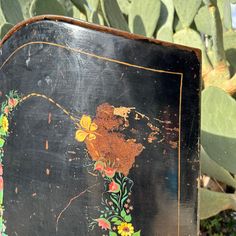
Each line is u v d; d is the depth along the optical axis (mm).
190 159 714
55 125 746
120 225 723
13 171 808
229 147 1008
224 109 1002
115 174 719
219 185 1337
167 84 704
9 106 815
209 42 1673
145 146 710
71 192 738
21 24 791
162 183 712
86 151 725
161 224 719
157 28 1696
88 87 723
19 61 796
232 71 1399
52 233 762
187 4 1596
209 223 1745
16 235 814
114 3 1367
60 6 1362
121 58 708
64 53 738
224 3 1450
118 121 714
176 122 708
